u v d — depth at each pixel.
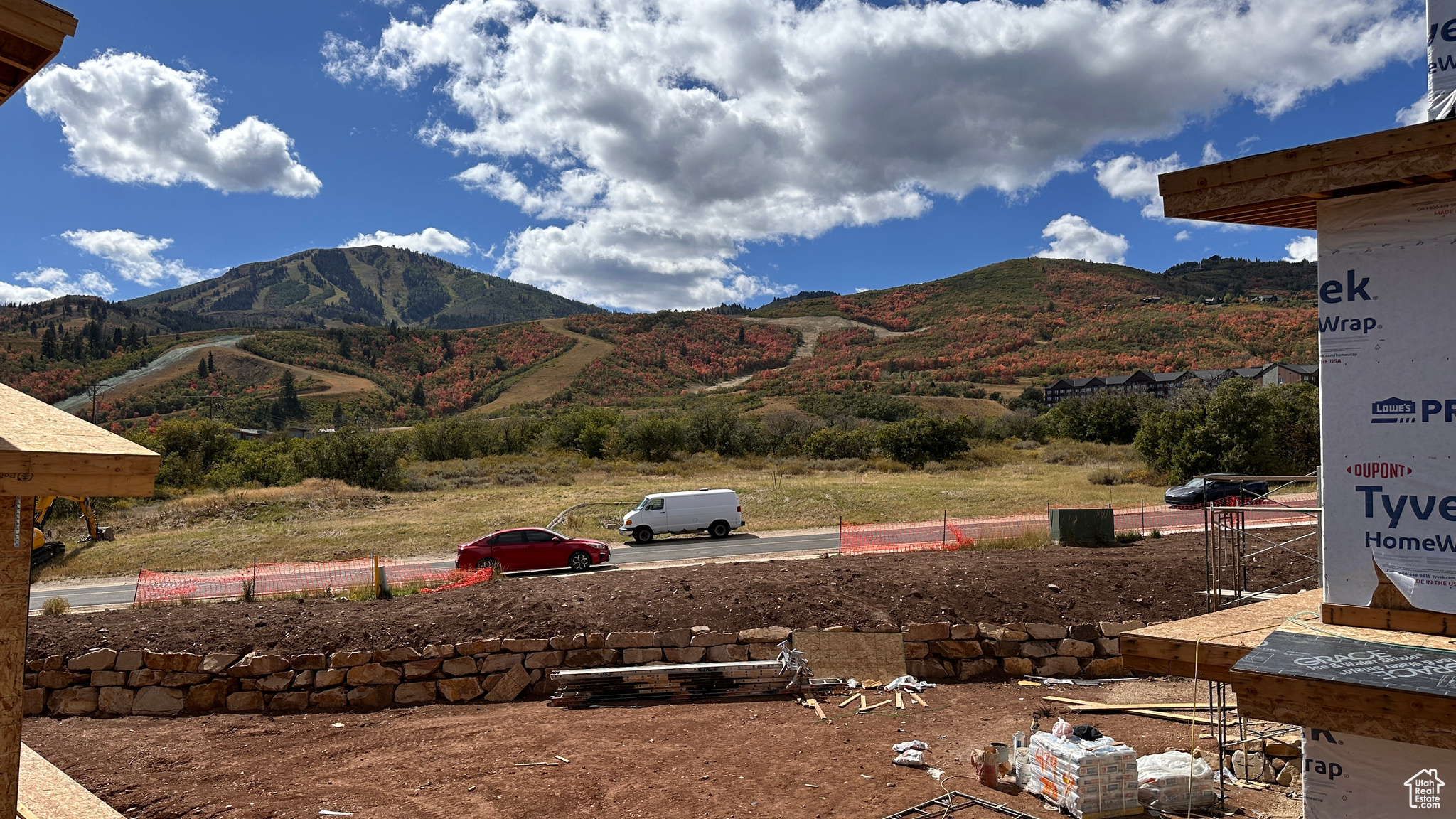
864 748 9.59
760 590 14.27
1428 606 4.12
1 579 4.58
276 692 11.70
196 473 45.81
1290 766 8.38
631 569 22.16
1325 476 4.48
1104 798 7.47
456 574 19.00
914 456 51.66
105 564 26.25
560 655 12.36
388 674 11.88
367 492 37.91
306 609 13.85
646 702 11.71
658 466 49.53
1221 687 8.36
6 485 4.14
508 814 7.91
